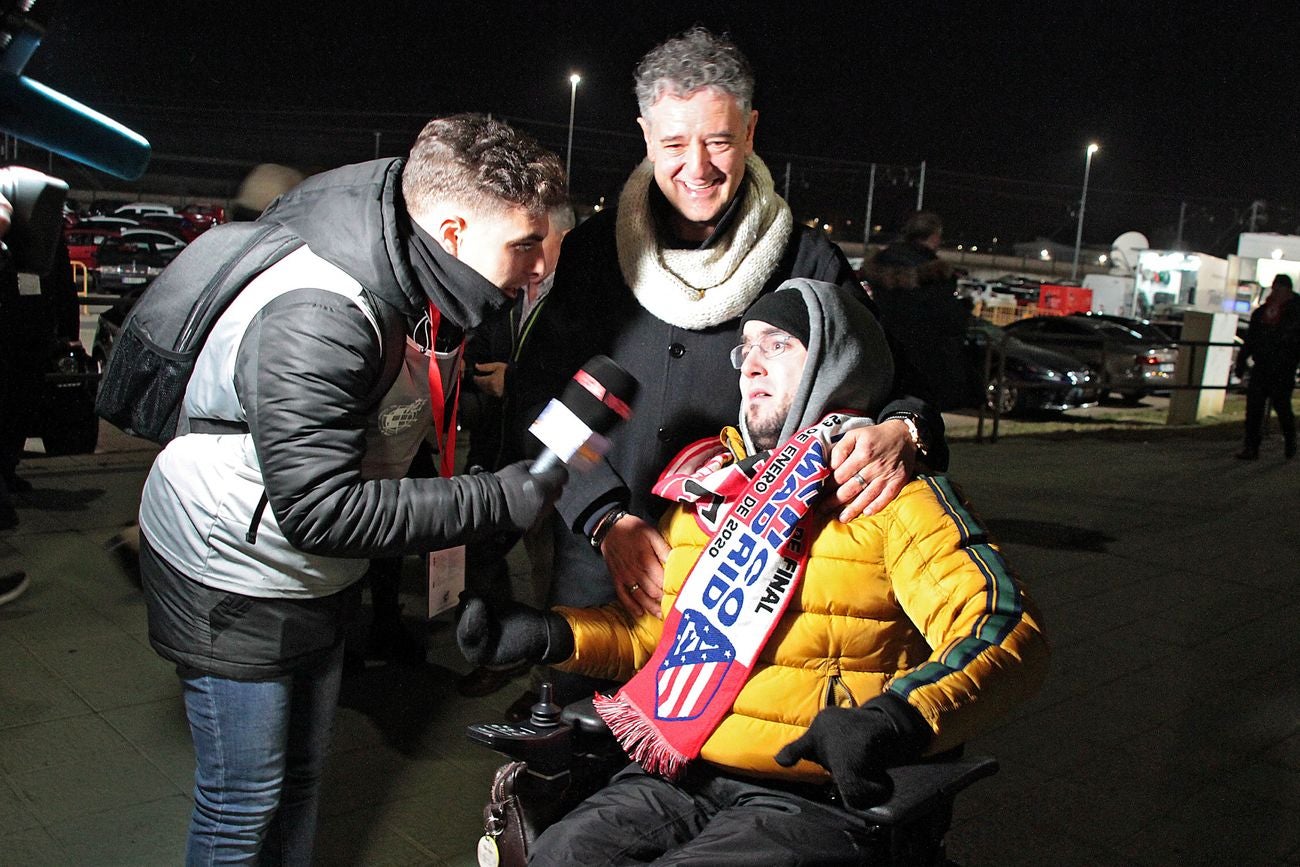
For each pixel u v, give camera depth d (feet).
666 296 7.77
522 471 6.26
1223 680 14.47
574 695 8.26
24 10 6.70
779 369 6.73
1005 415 48.60
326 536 5.75
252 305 5.97
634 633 7.13
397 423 6.45
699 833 6.35
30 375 16.06
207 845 6.60
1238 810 10.96
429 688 12.70
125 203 141.59
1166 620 16.92
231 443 6.09
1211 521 24.09
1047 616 16.76
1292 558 21.03
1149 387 42.78
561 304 8.44
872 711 5.26
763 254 7.82
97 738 10.91
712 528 6.61
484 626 6.51
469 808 10.16
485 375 11.89
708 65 7.23
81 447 21.68
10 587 13.92
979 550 6.17
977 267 201.87
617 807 6.36
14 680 12.04
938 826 6.03
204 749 6.55
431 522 5.91
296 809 7.15
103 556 16.11
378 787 10.46
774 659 6.29
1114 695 13.79
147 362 6.16
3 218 7.76
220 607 6.24
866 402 6.86
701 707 6.22
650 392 8.08
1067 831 10.43
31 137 7.24
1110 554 20.63
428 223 5.95
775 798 6.27
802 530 6.27
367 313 5.90
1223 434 40.83
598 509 7.67
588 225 8.51
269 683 6.45
